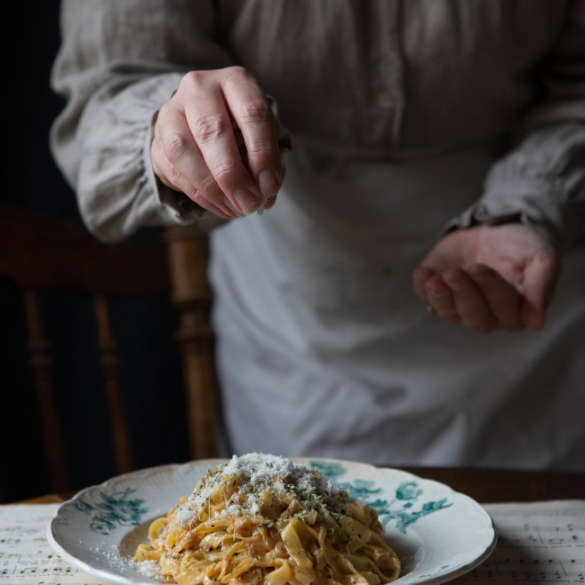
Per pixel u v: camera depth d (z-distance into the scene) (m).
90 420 1.73
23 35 1.59
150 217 0.86
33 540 0.61
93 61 0.99
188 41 0.96
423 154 1.10
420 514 0.61
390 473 0.71
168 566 0.52
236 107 0.57
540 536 0.61
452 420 1.17
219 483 0.56
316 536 0.52
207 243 1.43
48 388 1.26
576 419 1.19
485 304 0.75
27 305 1.24
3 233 1.20
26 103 1.61
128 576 0.50
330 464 0.75
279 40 0.99
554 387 1.19
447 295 0.74
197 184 0.59
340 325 1.19
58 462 1.26
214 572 0.51
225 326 1.37
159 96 0.82
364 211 1.13
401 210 1.12
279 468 0.57
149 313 1.78
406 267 1.15
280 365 1.26
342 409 1.19
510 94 1.09
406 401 1.17
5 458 1.61
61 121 1.00
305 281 1.18
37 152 1.63
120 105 0.82
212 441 1.41
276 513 0.54
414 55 1.00
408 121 1.06
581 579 0.53
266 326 1.27
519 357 1.16
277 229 1.18
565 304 1.17
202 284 1.41
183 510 0.56
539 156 0.98
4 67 1.58
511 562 0.56
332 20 0.96
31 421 1.65
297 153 1.09
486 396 1.16
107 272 1.34
